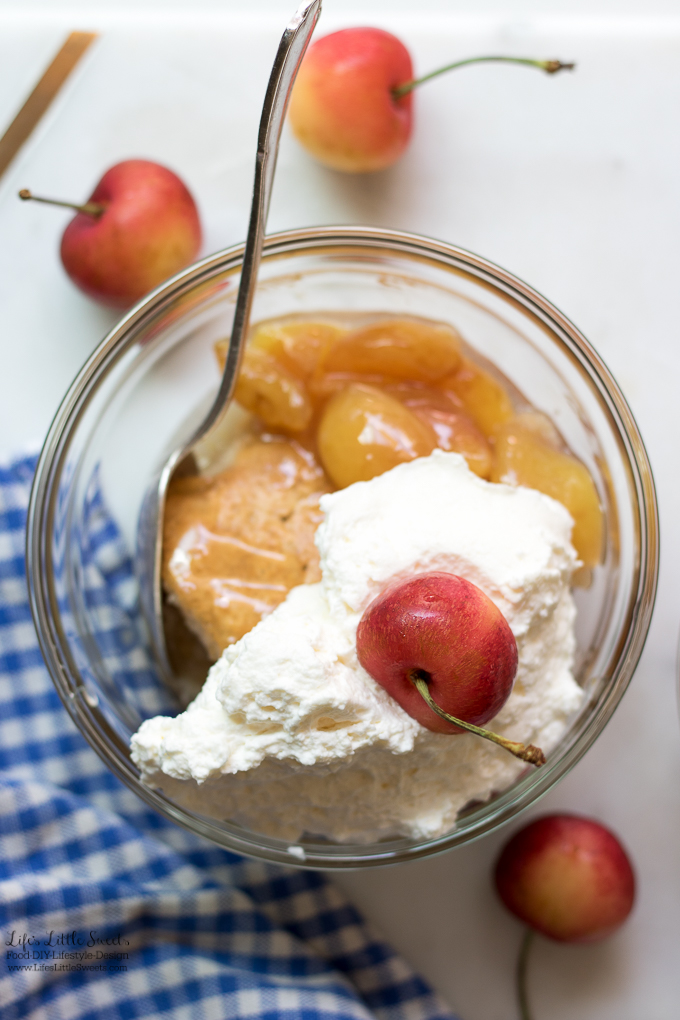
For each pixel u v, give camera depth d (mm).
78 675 345
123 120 373
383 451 330
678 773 369
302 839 339
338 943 363
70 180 372
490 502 324
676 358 371
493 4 373
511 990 367
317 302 358
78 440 354
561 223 372
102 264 359
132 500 362
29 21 372
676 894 368
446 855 370
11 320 371
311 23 302
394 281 357
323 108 358
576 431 354
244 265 318
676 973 367
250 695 307
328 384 343
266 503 339
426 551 316
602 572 347
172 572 333
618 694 337
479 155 372
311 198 371
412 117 369
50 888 354
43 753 364
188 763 310
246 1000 353
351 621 314
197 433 338
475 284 348
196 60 373
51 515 343
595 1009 367
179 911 357
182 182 362
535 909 359
